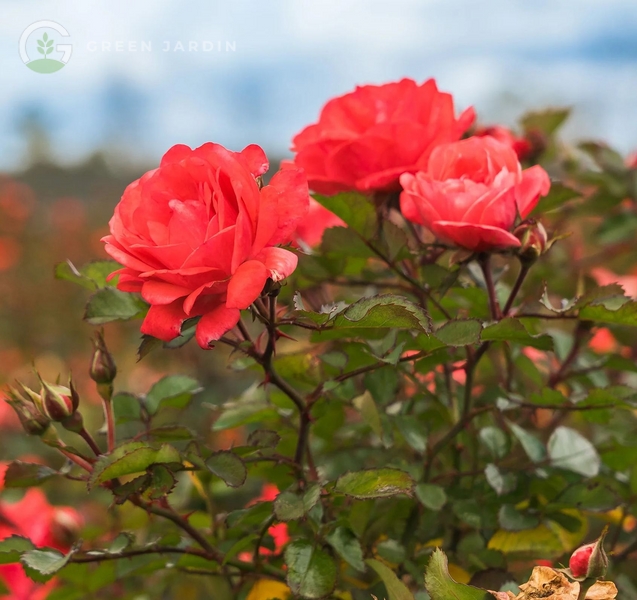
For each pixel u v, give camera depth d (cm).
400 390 62
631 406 51
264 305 45
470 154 50
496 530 53
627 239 77
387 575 44
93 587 53
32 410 47
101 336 48
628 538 59
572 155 79
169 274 41
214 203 42
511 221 48
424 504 50
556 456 53
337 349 54
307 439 50
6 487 48
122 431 59
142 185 43
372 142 52
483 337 47
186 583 64
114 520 61
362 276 59
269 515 50
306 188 43
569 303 50
